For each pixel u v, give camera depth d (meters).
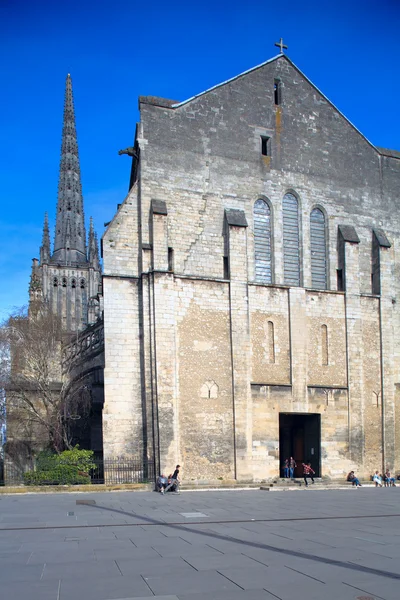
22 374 42.59
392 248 44.31
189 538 15.95
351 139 44.31
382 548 14.48
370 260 43.31
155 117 38.34
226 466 35.41
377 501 27.06
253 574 11.73
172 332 35.22
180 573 11.84
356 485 37.03
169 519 19.95
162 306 35.19
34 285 77.62
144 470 33.91
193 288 36.59
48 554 13.78
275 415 37.25
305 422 40.38
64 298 122.69
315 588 10.65
